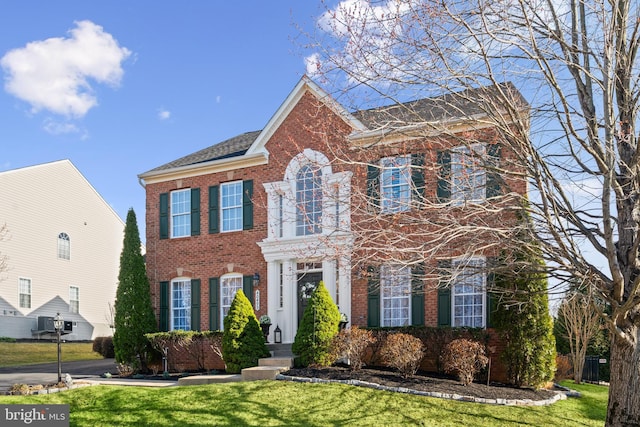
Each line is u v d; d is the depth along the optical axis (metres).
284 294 18.97
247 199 20.22
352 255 11.20
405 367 13.95
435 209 9.41
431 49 8.95
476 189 9.92
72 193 34.25
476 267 9.85
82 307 34.28
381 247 9.64
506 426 10.85
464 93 10.06
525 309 13.35
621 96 9.45
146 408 12.06
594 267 9.27
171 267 21.55
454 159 10.93
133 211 20.75
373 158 11.48
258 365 16.45
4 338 27.81
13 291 29.52
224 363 18.38
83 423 11.27
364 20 9.10
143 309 19.92
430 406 11.82
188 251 21.27
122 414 11.76
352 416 11.27
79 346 30.22
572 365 20.03
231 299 20.22
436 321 16.20
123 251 20.42
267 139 20.02
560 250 9.09
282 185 19.25
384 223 11.23
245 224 20.12
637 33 9.21
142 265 20.39
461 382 13.60
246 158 20.23
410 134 10.38
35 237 31.23
